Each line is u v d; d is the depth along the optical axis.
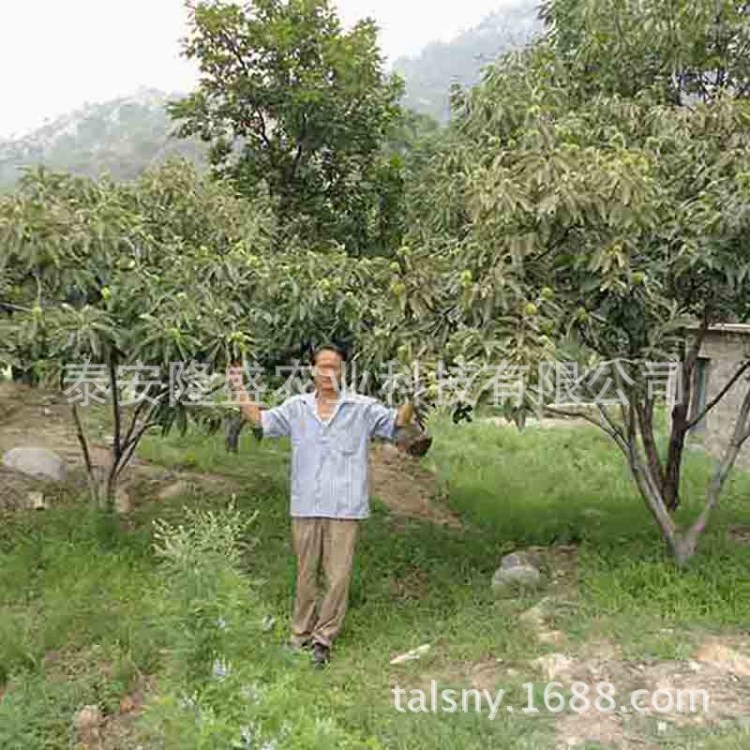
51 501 6.47
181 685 2.86
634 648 4.02
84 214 4.97
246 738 2.53
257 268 5.35
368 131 9.00
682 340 4.92
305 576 4.27
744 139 4.95
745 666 3.87
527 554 5.40
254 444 8.42
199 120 8.89
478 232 4.33
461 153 5.66
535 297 4.27
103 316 4.71
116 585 4.86
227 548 3.35
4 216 4.74
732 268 4.46
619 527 6.04
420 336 4.51
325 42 8.48
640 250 4.57
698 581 4.68
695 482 7.76
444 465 8.30
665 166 4.96
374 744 2.88
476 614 4.55
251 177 8.87
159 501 6.58
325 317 5.38
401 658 4.16
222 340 4.86
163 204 5.88
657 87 5.81
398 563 5.41
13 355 4.69
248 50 8.61
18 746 3.62
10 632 4.33
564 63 6.35
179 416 5.20
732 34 5.86
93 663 4.20
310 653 3.64
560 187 4.02
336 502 4.18
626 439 5.11
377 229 9.36
